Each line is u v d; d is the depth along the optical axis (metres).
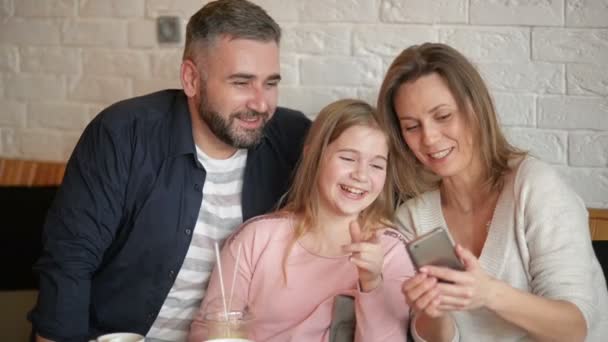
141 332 1.88
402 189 1.88
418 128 1.73
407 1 2.16
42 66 2.47
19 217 2.30
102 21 2.40
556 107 2.10
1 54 2.49
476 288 1.43
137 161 1.82
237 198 1.91
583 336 1.54
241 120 1.79
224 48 1.76
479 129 1.72
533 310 1.49
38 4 2.45
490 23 2.11
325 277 1.71
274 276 1.73
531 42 2.09
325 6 2.21
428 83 1.69
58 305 1.74
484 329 1.69
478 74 1.72
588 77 2.07
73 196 1.79
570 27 2.07
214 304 1.56
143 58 2.38
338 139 1.72
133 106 1.88
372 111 1.76
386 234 1.76
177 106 1.88
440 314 1.44
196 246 1.86
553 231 1.63
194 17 1.84
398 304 1.65
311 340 1.66
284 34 2.25
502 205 1.71
